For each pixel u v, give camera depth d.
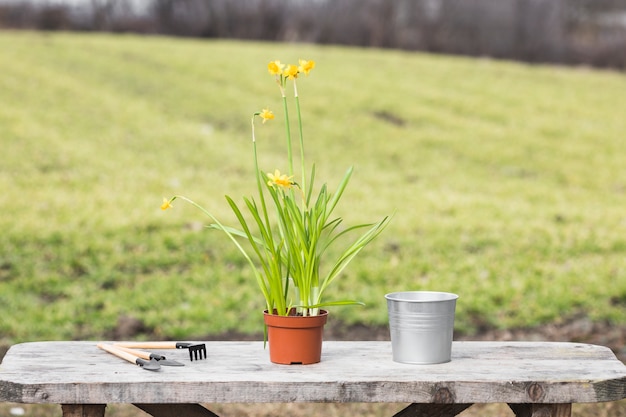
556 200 11.55
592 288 7.94
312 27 25.55
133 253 8.66
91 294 7.81
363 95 16.94
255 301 7.69
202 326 7.19
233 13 25.97
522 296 7.74
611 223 10.21
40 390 2.31
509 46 24.16
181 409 2.78
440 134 14.84
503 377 2.39
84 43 20.28
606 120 16.11
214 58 19.66
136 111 15.02
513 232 9.60
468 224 9.88
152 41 22.30
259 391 2.33
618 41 23.42
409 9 25.27
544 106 16.91
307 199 2.72
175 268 8.43
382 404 5.07
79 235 9.00
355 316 7.27
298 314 2.70
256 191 11.51
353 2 25.50
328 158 13.41
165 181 11.60
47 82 16.08
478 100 17.14
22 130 13.11
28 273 8.16
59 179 11.28
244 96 16.58
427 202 11.02
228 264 8.57
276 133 14.56
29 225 9.20
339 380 2.34
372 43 25.23
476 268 8.48
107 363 2.59
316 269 2.67
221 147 13.56
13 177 11.14
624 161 13.79
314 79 18.03
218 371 2.47
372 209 10.56
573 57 23.53
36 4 24.36
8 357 2.69
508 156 13.83
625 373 2.45
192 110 15.57
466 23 24.67
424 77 19.02
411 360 2.58
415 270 8.38
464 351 2.82
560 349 2.85
